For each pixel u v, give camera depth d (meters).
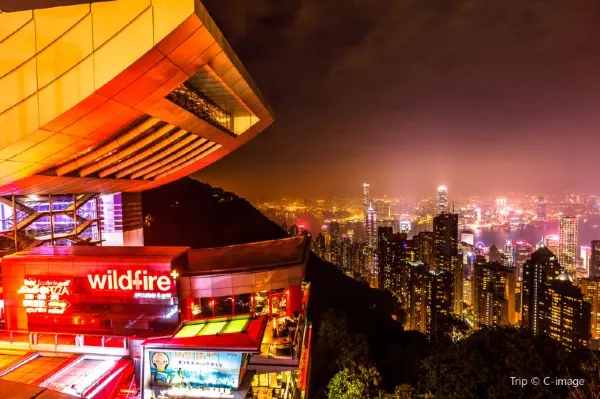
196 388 14.07
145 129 22.92
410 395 24.34
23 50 16.72
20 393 4.33
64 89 16.64
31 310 19.30
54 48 16.50
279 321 20.89
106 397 15.53
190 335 15.25
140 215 41.84
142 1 15.66
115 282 19.22
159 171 35.22
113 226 37.97
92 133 19.78
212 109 26.77
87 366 17.22
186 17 15.37
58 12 16.28
